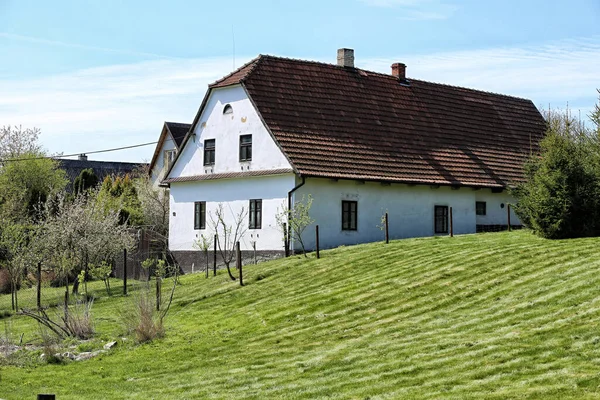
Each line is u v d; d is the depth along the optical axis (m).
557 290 18.39
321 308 22.00
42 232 37.19
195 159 40.41
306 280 26.03
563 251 22.22
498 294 19.53
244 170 37.12
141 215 47.69
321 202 34.72
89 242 35.31
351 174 35.16
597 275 18.86
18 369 19.02
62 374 18.20
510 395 12.09
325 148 35.75
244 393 14.76
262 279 27.95
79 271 35.44
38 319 22.73
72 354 20.44
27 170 55.09
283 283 26.42
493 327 16.69
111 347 21.06
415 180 36.94
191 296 27.81
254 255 34.38
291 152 34.56
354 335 18.58
